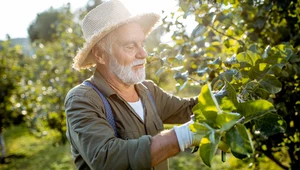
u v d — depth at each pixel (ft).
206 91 3.02
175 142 4.18
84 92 5.44
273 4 6.86
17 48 26.07
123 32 5.61
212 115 3.04
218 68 6.01
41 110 21.49
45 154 24.82
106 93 5.66
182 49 7.38
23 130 35.01
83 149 4.82
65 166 21.36
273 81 4.71
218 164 17.52
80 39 20.51
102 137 4.73
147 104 6.19
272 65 4.93
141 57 5.75
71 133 5.30
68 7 21.80
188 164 18.93
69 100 5.36
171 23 7.16
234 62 5.45
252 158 8.34
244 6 6.93
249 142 2.92
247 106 3.28
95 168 4.59
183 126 4.25
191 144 4.16
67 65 20.92
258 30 7.07
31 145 28.22
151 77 17.75
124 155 4.38
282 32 6.88
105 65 5.95
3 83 23.43
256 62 4.96
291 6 6.88
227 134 3.01
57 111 20.47
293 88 6.62
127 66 5.70
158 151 4.25
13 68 24.22
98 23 5.79
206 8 6.12
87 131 4.83
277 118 3.50
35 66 27.89
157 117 6.25
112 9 5.75
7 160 24.35
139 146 4.33
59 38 22.56
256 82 4.72
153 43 14.24
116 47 5.66
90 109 5.16
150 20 6.54
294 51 5.95
